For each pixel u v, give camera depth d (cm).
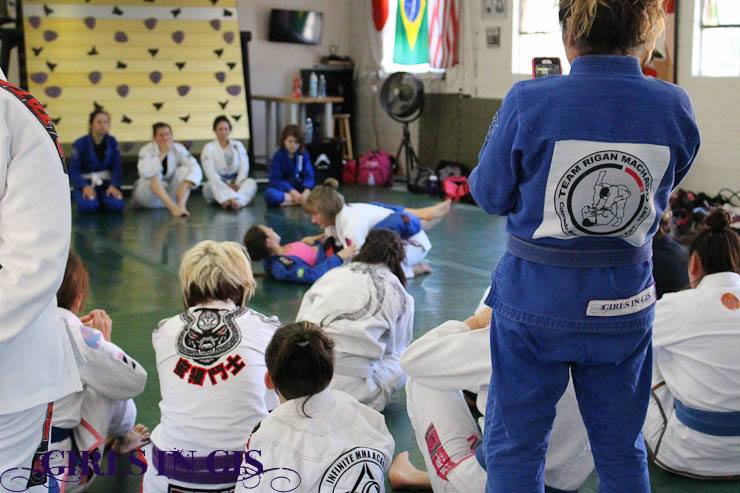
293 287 525
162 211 805
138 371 257
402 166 1091
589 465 227
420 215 559
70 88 974
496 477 172
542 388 169
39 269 140
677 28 744
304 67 1166
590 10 158
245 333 238
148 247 639
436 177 924
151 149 798
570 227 159
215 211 809
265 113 1145
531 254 165
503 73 933
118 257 604
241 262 250
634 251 164
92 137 792
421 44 1028
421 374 243
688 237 376
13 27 1042
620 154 155
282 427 200
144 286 524
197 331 237
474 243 662
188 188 791
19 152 140
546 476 227
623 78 159
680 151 161
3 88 142
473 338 239
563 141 156
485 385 239
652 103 158
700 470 270
